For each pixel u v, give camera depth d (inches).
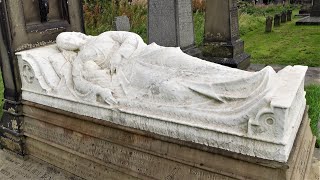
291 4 864.9
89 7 461.7
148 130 92.0
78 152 112.0
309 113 152.5
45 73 118.3
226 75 87.9
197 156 84.7
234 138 78.1
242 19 503.2
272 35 421.7
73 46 123.0
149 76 96.0
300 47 341.4
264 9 710.5
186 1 235.6
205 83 87.0
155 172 93.4
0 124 137.1
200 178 85.1
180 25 229.5
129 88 99.6
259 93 77.2
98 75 105.3
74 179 115.4
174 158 88.3
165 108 88.8
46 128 121.4
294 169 75.9
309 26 472.4
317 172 103.2
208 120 82.0
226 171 80.4
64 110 112.1
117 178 103.8
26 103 124.4
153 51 101.7
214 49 259.1
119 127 97.0
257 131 74.6
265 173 75.3
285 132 72.5
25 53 123.4
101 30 430.9
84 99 105.2
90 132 105.9
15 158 134.1
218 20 252.2
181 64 95.3
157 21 233.0
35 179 118.0
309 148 94.7
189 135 84.9
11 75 126.6
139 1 473.7
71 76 114.4
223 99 83.6
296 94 78.4
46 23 139.8
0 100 197.0
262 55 317.7
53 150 122.4
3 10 121.8
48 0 140.9
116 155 101.8
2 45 125.8
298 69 90.6
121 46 110.7
